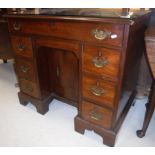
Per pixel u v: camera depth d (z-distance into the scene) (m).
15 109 1.58
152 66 0.96
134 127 1.33
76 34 0.94
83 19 0.85
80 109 1.20
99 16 0.85
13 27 1.21
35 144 1.20
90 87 1.06
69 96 1.50
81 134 1.28
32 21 1.08
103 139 1.17
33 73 1.34
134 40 0.97
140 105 1.58
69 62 1.31
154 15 1.31
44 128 1.34
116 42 0.83
